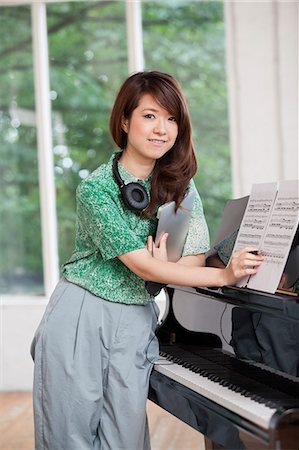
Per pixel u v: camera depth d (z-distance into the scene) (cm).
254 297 224
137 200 260
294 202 228
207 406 221
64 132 614
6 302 604
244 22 565
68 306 263
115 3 604
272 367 228
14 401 561
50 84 614
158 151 259
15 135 618
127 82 263
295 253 230
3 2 609
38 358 265
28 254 618
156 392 261
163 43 598
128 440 259
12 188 620
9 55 615
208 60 592
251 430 196
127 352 260
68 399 257
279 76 560
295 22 554
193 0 593
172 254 269
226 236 290
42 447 265
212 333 266
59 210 614
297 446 188
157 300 567
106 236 252
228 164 589
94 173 265
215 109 591
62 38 611
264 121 566
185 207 265
